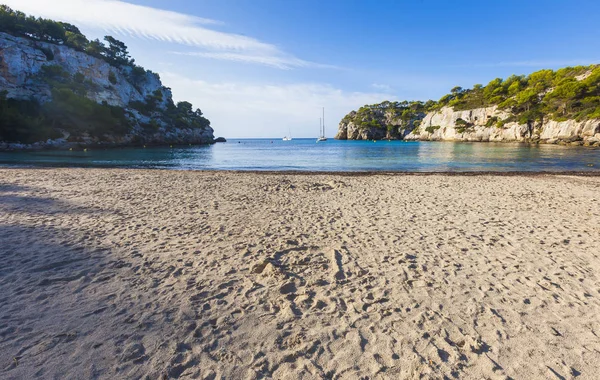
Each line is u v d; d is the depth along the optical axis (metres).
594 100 60.41
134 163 28.64
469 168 24.88
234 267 5.07
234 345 3.18
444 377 2.77
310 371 2.82
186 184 14.09
